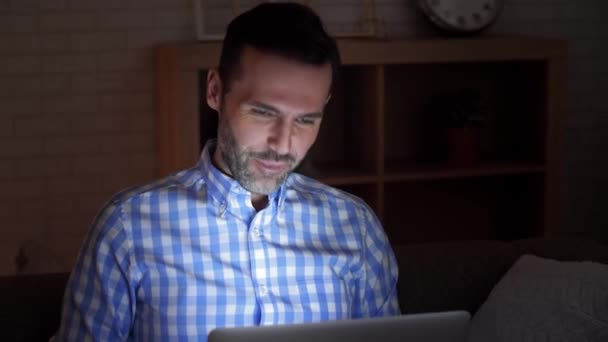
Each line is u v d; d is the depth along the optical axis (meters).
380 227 1.88
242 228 1.67
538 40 3.71
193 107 3.39
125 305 1.60
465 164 3.87
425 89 4.07
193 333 1.60
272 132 1.52
